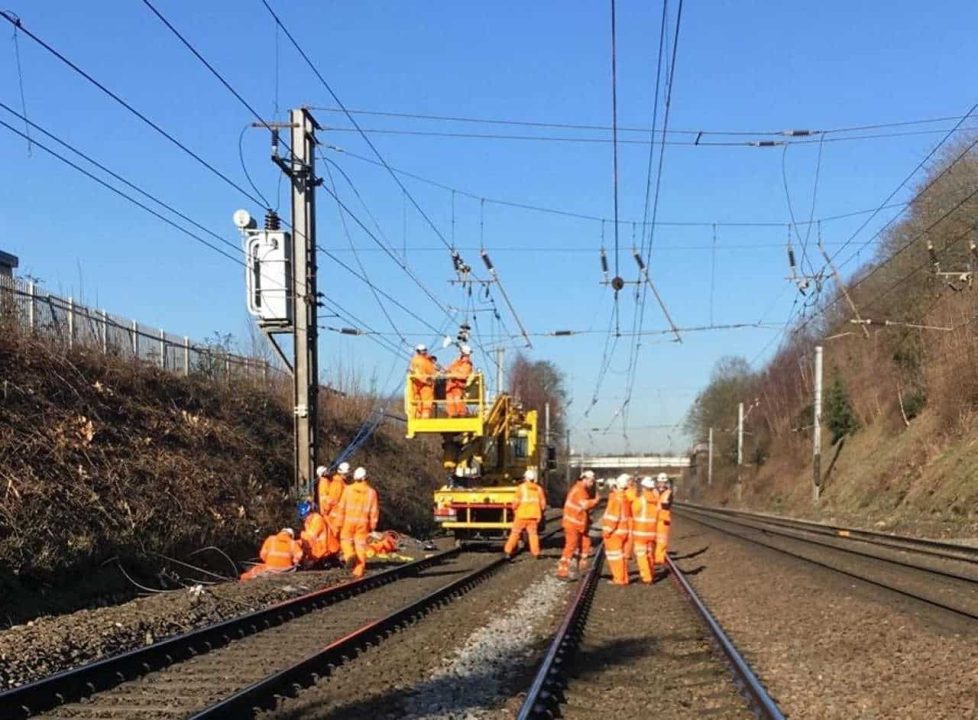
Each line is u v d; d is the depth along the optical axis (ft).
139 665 30.96
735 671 30.09
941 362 131.44
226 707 24.89
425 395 79.82
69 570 46.57
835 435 191.21
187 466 65.62
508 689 29.48
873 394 175.73
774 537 102.68
